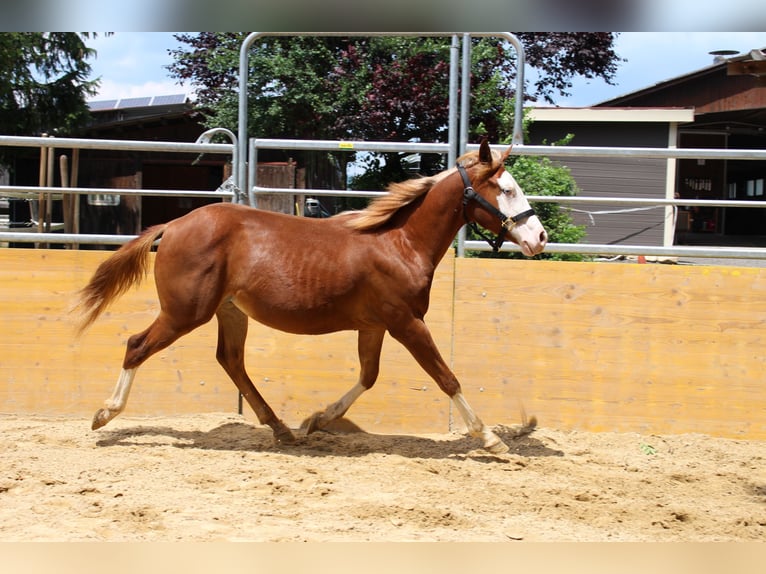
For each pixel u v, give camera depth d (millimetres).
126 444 5676
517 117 7164
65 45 17891
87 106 18625
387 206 5488
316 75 14109
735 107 19016
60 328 6523
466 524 4152
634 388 6477
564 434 6375
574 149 6422
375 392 6457
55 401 6531
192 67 15820
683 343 6461
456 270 6473
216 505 4316
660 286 6461
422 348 5473
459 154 7051
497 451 5586
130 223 17250
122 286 5602
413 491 4742
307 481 4867
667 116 15508
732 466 5711
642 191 15594
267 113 14359
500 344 6473
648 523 4312
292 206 9336
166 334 5492
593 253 6480
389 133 13336
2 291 6516
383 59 14031
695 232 21375
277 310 5445
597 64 16344
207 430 6121
